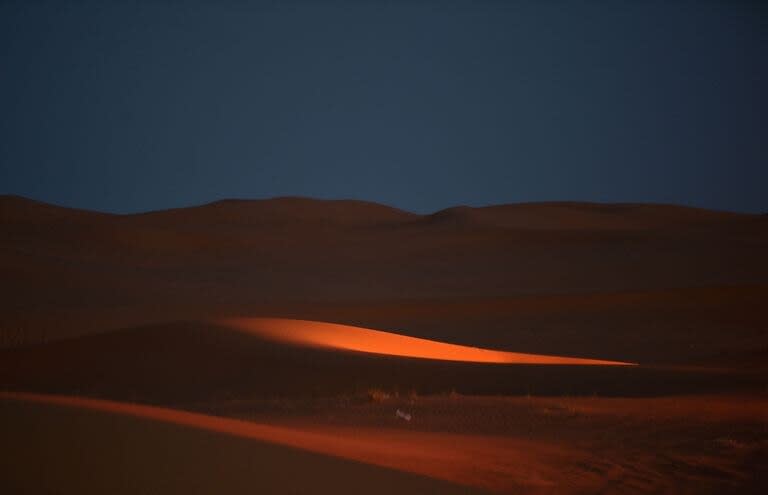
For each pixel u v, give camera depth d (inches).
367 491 1223.5
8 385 3863.2
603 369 4284.0
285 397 3567.9
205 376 4025.6
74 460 1077.8
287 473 1230.9
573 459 2073.1
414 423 2588.6
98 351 4434.1
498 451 2110.0
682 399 3203.7
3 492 924.0
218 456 1242.0
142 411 1593.3
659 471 2000.5
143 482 1042.1
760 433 2471.7
